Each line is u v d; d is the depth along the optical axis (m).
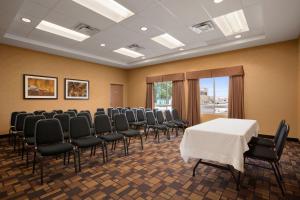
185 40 5.03
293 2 2.90
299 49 4.43
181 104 6.90
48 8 3.31
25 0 3.04
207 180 2.47
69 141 3.08
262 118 5.14
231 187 2.27
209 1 3.08
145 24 4.01
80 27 4.16
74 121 3.13
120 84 8.66
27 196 2.05
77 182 2.41
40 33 4.54
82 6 3.27
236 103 5.51
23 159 3.29
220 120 3.64
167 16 3.62
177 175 2.64
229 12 3.46
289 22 3.65
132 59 7.32
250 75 5.34
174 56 6.47
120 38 4.89
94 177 2.56
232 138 2.19
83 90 7.05
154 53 6.44
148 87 7.99
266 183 2.37
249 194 2.11
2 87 5.05
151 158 3.39
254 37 4.75
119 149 3.98
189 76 6.57
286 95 4.79
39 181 2.42
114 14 3.67
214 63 6.08
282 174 2.63
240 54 5.52
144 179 2.51
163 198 2.04
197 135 2.44
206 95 6.46
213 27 4.17
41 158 2.39
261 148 2.55
